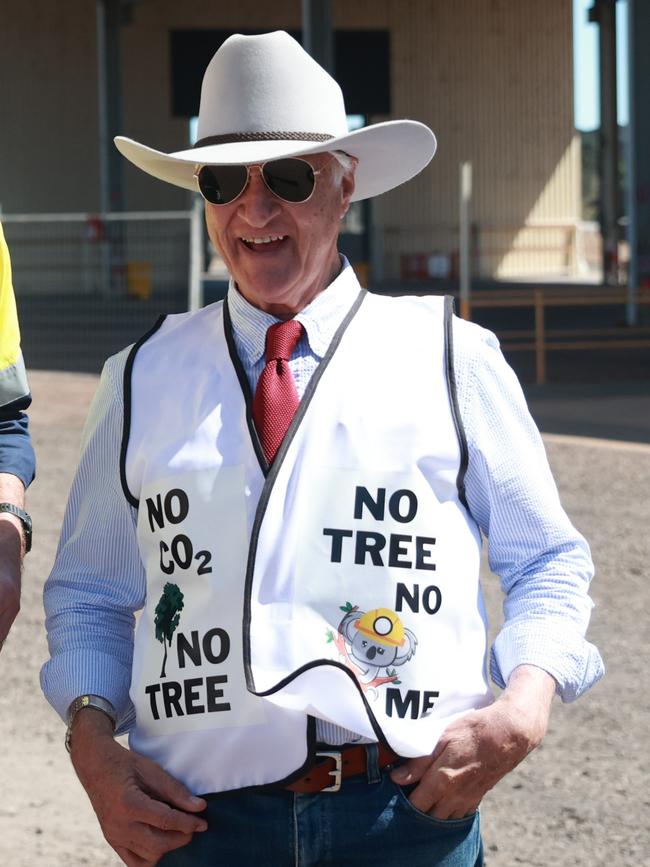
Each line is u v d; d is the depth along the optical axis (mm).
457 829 2117
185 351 2258
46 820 4105
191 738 2074
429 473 2123
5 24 33500
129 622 2346
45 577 6816
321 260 2223
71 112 34000
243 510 2088
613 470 9352
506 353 18422
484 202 38750
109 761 2115
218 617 2064
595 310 26828
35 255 26344
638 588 6449
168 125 35406
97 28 33812
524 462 2195
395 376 2154
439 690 2062
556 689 2146
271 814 2061
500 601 6238
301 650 2014
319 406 2125
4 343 2535
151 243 28828
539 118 38812
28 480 2525
